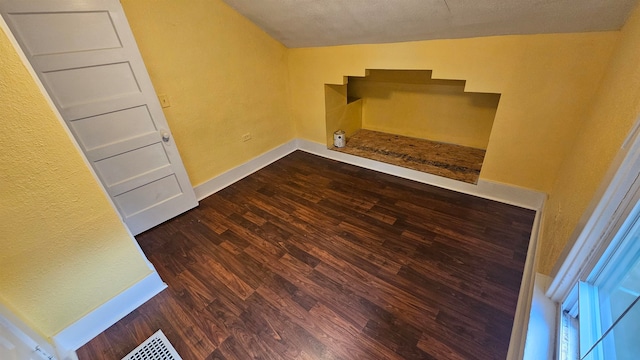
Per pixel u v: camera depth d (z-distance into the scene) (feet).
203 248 6.97
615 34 5.31
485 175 8.23
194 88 8.14
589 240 3.58
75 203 4.26
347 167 10.93
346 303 5.39
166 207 7.91
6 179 3.57
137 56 6.30
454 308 5.17
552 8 5.18
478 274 5.83
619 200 3.13
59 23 5.20
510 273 5.83
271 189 9.56
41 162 3.79
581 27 5.47
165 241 7.26
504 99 7.05
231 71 8.96
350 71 9.50
